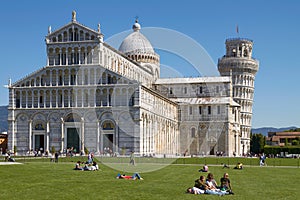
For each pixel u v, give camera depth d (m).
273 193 44.59
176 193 43.06
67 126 141.62
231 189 46.31
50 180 53.69
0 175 59.22
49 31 144.75
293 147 179.88
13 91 145.12
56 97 142.75
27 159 109.94
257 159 129.00
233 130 188.38
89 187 46.44
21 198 37.94
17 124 144.88
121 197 39.38
